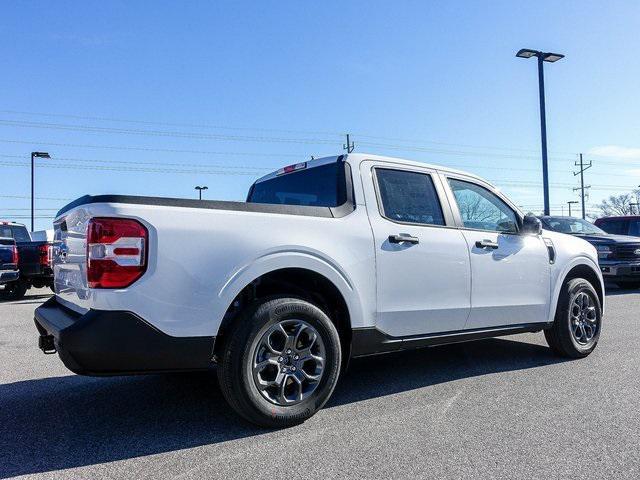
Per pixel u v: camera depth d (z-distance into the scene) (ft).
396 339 13.74
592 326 18.67
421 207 14.88
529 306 16.89
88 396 14.20
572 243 18.90
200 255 10.71
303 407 11.71
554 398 13.62
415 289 13.98
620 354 18.85
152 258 10.25
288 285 12.36
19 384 15.48
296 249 11.83
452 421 11.95
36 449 10.53
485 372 16.38
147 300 10.17
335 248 12.50
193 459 10.00
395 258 13.62
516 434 11.14
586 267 19.16
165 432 11.42
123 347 9.98
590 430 11.37
